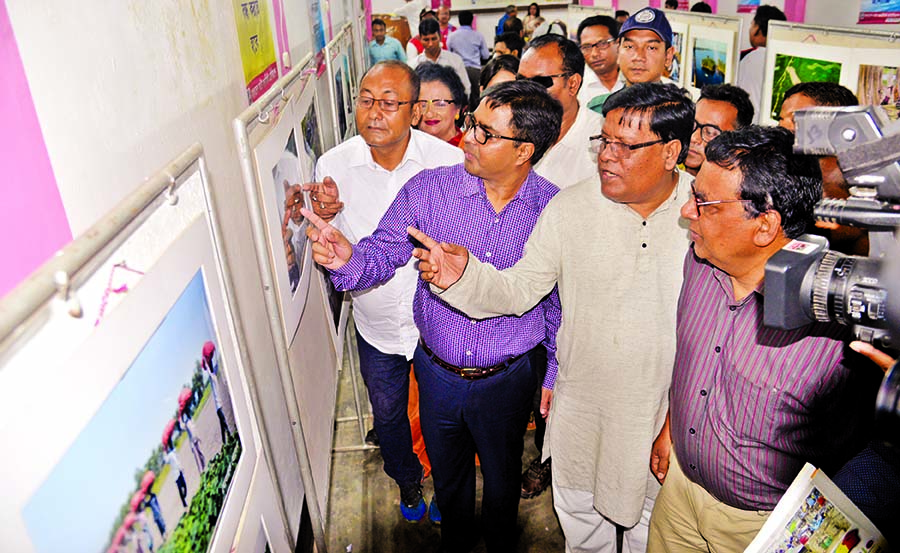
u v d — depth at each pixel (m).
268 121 1.30
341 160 2.02
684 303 1.43
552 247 1.58
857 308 0.80
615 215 1.50
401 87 1.86
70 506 0.50
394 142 1.92
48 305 0.47
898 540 0.99
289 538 1.31
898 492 1.02
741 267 1.25
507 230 1.70
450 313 1.69
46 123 0.52
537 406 2.63
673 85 1.40
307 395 1.56
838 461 1.31
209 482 0.81
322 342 1.86
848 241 1.29
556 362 1.92
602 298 1.55
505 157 1.56
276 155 1.32
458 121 2.84
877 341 0.81
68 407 0.49
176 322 0.72
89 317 0.53
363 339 2.08
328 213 1.89
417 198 1.73
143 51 0.75
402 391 2.14
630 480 1.66
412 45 6.05
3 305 0.41
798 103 2.10
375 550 2.25
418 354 1.86
